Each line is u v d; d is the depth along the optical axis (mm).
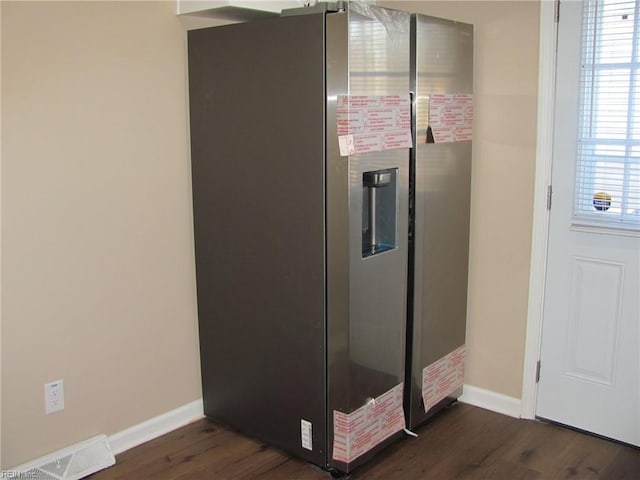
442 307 2752
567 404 2756
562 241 2660
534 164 2670
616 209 2508
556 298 2713
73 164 2287
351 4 2104
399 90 2330
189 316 2779
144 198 2531
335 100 2133
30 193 2186
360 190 2209
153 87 2498
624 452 2570
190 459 2529
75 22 2230
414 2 2926
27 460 2309
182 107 2615
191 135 2615
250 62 2340
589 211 2572
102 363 2482
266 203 2402
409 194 2482
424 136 2488
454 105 2629
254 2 2383
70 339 2369
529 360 2809
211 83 2494
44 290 2270
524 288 2783
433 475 2412
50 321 2301
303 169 2262
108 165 2393
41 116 2180
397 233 2439
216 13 2508
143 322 2602
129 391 2592
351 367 2293
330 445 2387
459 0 2775
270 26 2252
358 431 2375
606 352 2619
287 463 2504
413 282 2553
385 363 2475
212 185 2578
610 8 2393
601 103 2477
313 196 2252
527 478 2391
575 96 2529
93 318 2428
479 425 2803
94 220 2379
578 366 2701
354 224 2205
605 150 2494
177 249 2686
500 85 2713
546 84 2584
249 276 2525
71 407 2408
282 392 2510
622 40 2387
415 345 2617
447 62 2553
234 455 2561
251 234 2480
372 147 2234
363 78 2154
